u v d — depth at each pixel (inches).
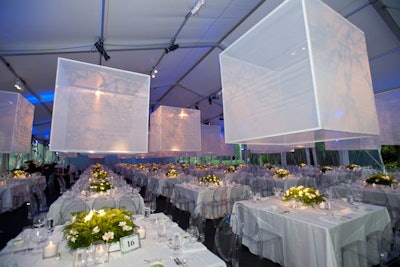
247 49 64.1
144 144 77.2
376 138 176.7
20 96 168.6
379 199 135.6
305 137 95.8
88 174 321.7
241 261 101.8
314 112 47.6
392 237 78.5
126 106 76.5
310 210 101.4
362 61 62.9
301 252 85.0
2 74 177.8
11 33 128.5
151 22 149.7
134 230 68.7
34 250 63.7
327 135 88.7
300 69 50.9
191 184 204.4
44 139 544.4
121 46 174.9
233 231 98.3
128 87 77.7
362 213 93.7
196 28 175.6
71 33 141.2
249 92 63.2
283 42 54.9
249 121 62.7
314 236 80.2
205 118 476.1
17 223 167.9
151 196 168.6
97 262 55.0
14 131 160.2
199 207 117.0
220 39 210.1
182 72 284.2
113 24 141.2
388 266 73.2
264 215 104.3
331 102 50.0
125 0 120.1
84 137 69.4
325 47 52.4
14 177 268.7
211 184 191.5
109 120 73.4
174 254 61.4
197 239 73.7
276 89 56.1
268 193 225.1
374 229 94.3
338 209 100.3
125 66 217.3
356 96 57.6
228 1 146.5
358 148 216.1
